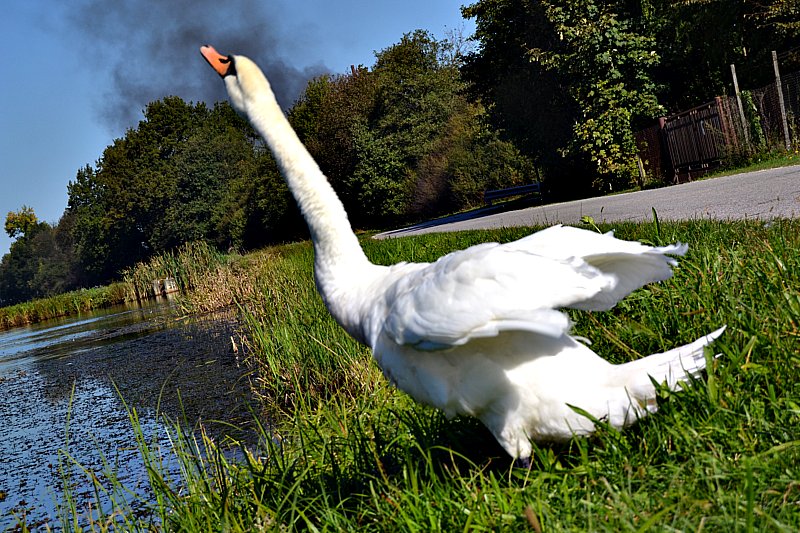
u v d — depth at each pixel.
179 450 5.98
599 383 3.70
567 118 34.50
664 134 27.47
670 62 31.05
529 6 32.59
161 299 35.94
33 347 24.09
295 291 14.03
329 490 4.77
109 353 18.17
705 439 3.63
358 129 62.12
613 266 4.08
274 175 69.88
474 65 37.91
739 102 23.59
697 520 3.08
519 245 3.85
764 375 4.11
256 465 5.72
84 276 105.00
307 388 8.50
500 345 3.66
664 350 5.07
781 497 3.16
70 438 10.05
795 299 4.77
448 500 3.76
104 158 91.12
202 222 85.19
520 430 3.83
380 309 4.12
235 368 12.41
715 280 5.60
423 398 3.93
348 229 4.64
